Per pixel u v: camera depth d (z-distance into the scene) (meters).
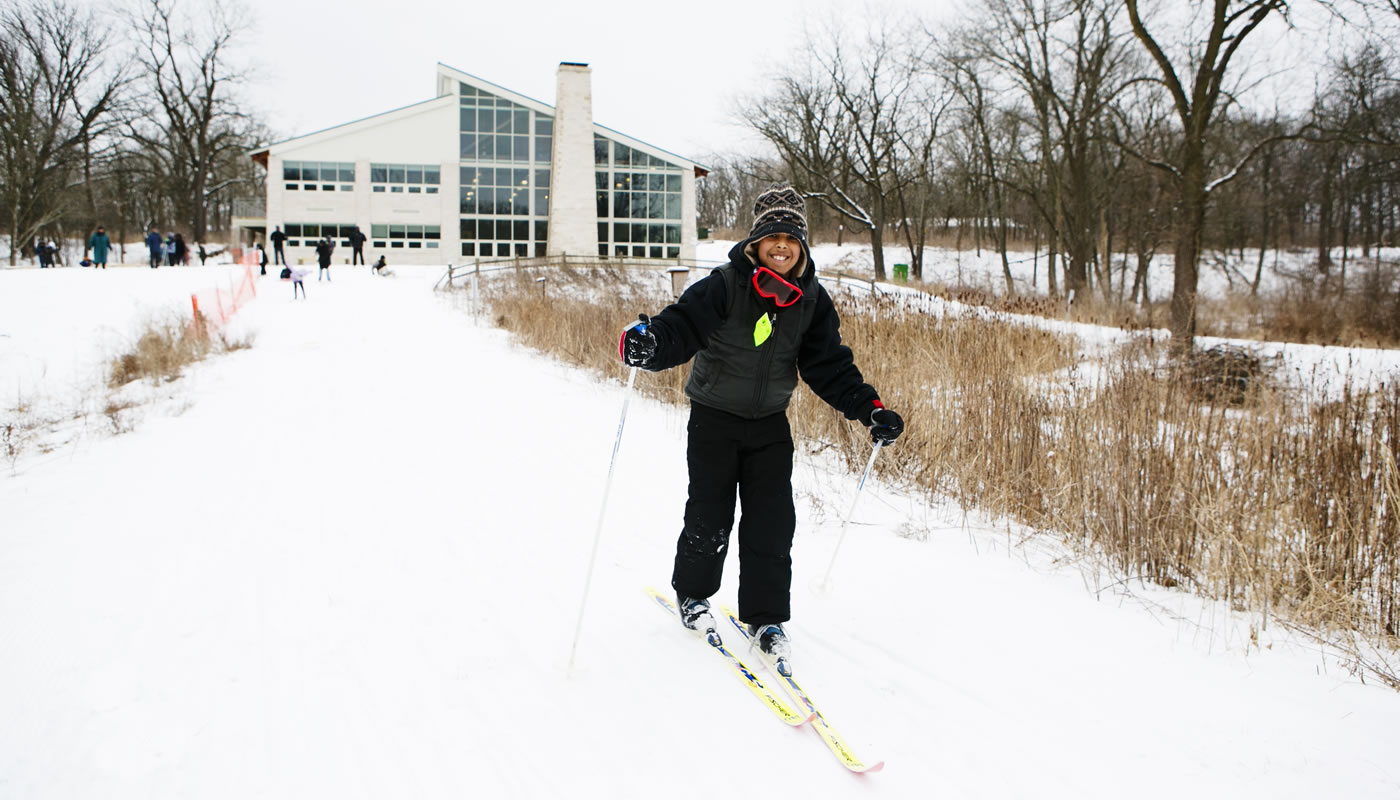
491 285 24.08
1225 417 4.91
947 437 5.32
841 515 4.53
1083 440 4.58
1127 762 2.26
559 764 2.21
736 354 2.65
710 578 2.87
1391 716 2.50
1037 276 39.72
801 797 2.09
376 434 6.27
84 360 11.98
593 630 3.01
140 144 43.62
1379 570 3.48
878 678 2.70
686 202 37.00
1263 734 2.39
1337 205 33.72
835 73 35.06
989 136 33.88
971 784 2.15
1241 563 3.44
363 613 3.14
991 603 3.34
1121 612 3.29
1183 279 13.76
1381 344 16.20
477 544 3.92
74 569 3.59
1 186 36.16
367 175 35.19
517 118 35.94
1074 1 22.81
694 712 2.48
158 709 2.46
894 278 36.47
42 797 2.05
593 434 6.31
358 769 2.18
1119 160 28.03
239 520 4.27
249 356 11.05
